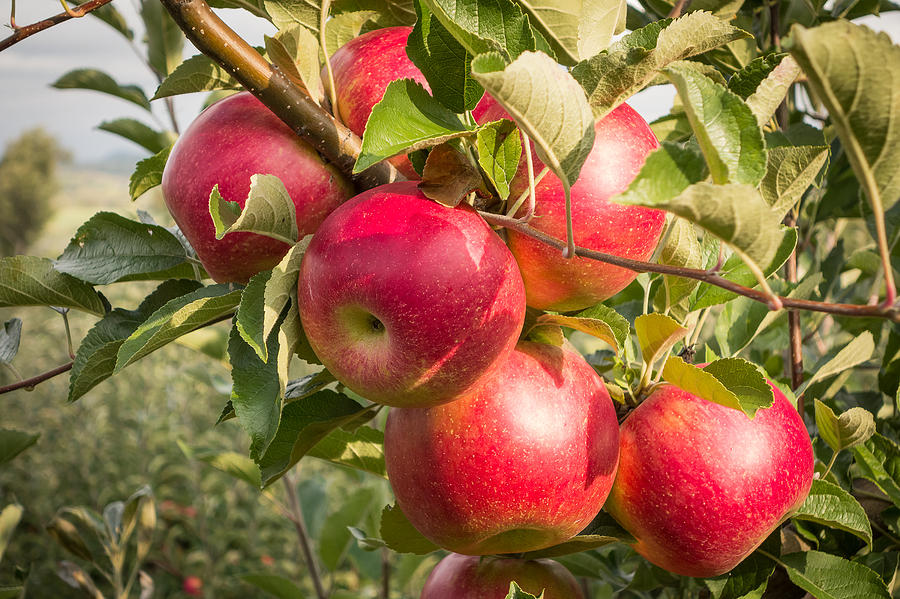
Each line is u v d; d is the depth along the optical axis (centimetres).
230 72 110
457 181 101
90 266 147
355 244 97
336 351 104
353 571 582
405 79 97
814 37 60
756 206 68
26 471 720
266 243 117
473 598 145
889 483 151
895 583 185
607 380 147
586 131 84
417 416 115
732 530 122
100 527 262
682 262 131
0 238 2138
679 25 98
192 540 689
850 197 220
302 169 117
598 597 293
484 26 97
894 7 209
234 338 111
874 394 203
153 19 243
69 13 114
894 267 214
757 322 179
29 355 864
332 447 168
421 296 94
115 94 250
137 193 155
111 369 133
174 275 152
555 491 113
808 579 138
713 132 79
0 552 244
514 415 111
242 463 283
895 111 63
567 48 137
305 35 110
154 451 735
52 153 2288
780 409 129
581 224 106
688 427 123
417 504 118
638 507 127
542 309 121
